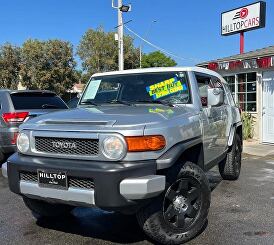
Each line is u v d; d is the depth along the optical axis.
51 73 46.22
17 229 5.20
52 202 4.58
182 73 5.55
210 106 5.70
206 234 4.93
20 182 4.54
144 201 4.17
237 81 14.14
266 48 15.22
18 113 8.66
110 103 5.64
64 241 4.79
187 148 4.64
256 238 4.80
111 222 5.44
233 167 7.59
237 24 17.17
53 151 4.45
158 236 4.43
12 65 47.56
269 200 6.44
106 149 4.13
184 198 4.64
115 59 52.34
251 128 13.67
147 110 4.85
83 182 4.18
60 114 4.91
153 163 4.18
